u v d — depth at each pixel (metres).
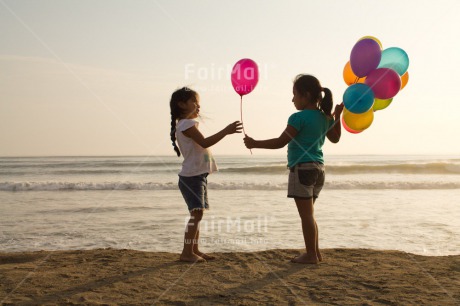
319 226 7.20
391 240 6.09
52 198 12.10
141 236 6.51
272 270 3.17
